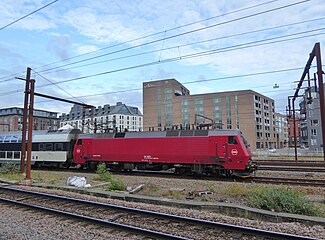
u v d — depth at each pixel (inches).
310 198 458.3
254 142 3073.3
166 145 842.2
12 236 281.9
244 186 586.2
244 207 362.9
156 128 3442.4
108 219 341.4
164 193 518.3
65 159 1045.2
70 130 1084.5
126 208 369.1
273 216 332.2
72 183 591.2
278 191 400.8
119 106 4918.8
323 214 354.0
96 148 968.3
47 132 1124.5
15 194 516.1
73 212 380.8
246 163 734.5
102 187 600.4
